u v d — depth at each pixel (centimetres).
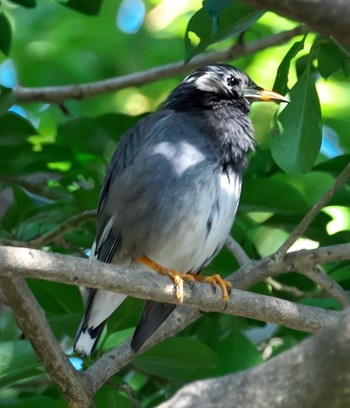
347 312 593
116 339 1216
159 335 1098
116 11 1977
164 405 656
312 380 590
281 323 991
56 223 1288
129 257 1142
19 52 1978
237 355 1191
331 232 1507
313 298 1272
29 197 1313
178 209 1105
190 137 1134
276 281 1303
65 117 1928
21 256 850
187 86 1234
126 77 1464
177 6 1950
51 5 1995
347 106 1811
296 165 1084
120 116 1337
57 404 1085
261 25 1764
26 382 1219
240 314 993
